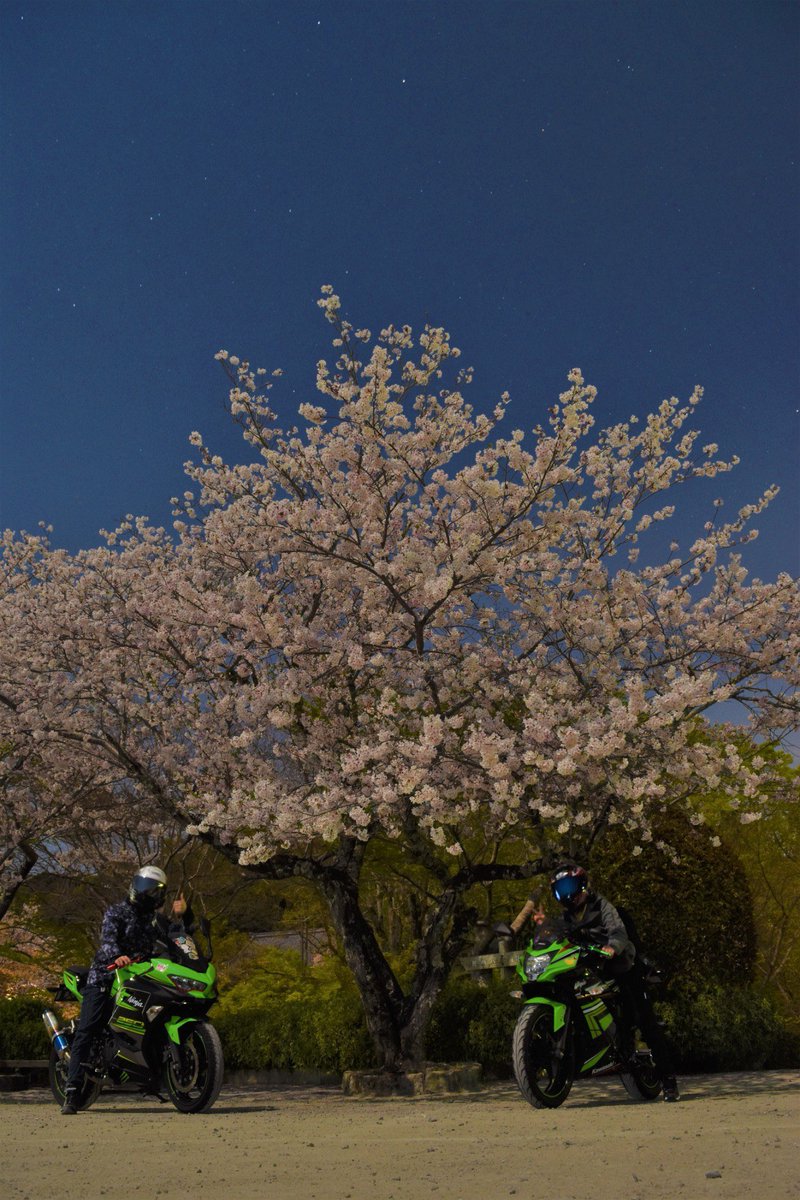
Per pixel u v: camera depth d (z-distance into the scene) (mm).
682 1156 4301
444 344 11078
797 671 10930
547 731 9266
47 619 12031
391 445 10461
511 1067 12164
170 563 13109
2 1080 12797
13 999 14867
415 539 11172
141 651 12086
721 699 9320
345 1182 3945
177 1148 5371
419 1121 6895
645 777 9734
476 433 10969
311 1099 10703
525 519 10398
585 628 10594
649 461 11008
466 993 12719
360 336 10812
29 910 16375
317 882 12047
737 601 11156
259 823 10219
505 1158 4488
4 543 14258
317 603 11805
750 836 16172
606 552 11445
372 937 11844
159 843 14945
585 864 11141
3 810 13031
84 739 11898
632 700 9133
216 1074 8164
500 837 12492
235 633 11797
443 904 11617
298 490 11375
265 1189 3826
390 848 15078
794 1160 4051
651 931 12391
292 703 11258
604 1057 7898
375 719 10484
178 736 12578
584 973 7727
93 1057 8641
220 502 12172
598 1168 4055
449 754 10172
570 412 9680
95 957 8602
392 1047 11359
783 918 16016
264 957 19938
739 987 12805
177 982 8297
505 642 11570
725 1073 11945
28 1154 5180
